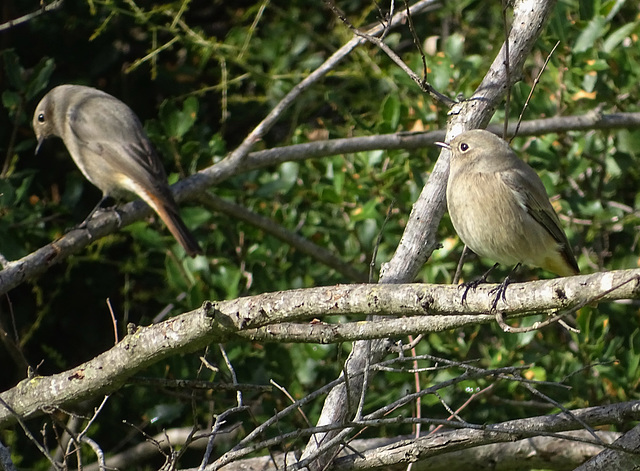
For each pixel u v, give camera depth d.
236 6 15.98
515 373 7.14
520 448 9.57
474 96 9.32
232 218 12.66
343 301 6.64
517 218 8.54
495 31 14.24
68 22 13.77
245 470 9.60
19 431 12.80
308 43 14.62
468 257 12.01
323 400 11.29
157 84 14.73
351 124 13.07
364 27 14.70
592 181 12.92
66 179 14.06
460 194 8.66
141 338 7.37
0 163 14.09
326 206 12.80
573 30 12.05
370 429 11.90
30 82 12.01
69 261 12.59
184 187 11.44
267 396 11.41
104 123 12.34
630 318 11.88
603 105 12.62
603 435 9.43
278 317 6.81
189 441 6.96
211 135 14.18
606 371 10.54
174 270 11.77
